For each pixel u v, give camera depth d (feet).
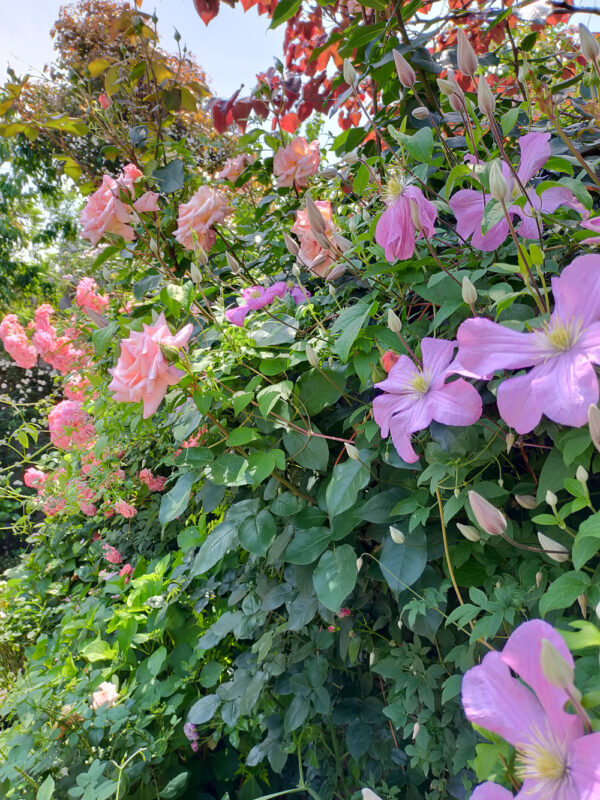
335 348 3.64
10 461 18.98
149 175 7.20
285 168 6.35
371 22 6.31
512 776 1.82
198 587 7.15
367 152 5.81
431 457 3.34
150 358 3.84
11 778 5.71
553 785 1.63
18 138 20.53
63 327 10.27
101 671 6.76
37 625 10.20
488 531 2.45
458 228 3.33
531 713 1.73
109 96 8.05
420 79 5.09
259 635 5.90
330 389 4.30
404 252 3.49
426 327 3.88
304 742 5.23
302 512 4.48
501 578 3.39
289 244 4.83
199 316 5.30
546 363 2.31
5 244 23.77
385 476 4.16
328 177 4.93
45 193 23.71
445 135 5.61
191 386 4.13
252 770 6.21
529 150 2.93
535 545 3.39
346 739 4.83
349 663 5.08
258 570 5.78
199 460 4.32
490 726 1.77
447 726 4.06
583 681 2.03
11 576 11.34
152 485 9.09
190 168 8.43
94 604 8.77
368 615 4.85
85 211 6.46
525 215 2.94
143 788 5.75
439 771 3.96
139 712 6.09
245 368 4.83
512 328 2.73
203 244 6.14
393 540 3.75
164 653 6.58
